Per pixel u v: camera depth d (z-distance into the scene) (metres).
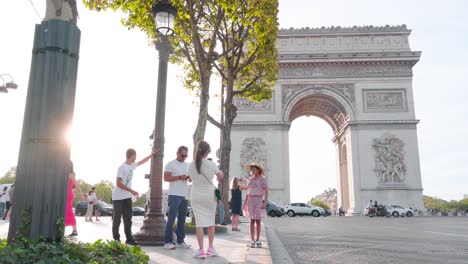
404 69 61.97
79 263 6.05
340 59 61.97
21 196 6.14
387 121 59.81
